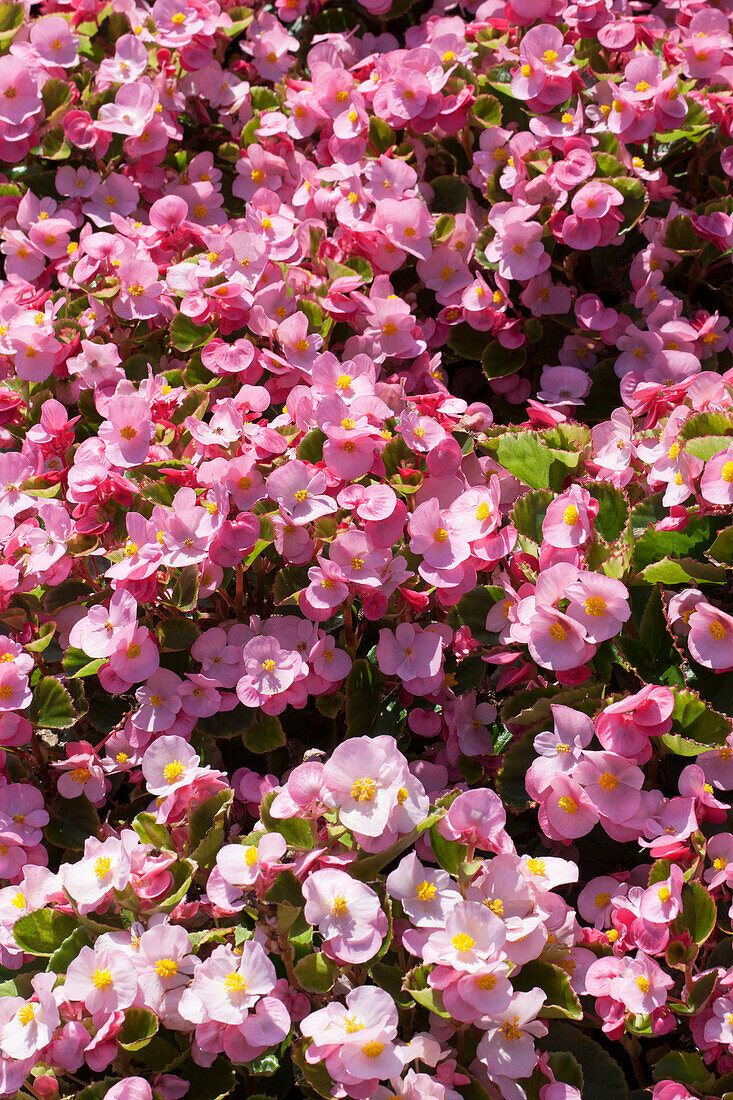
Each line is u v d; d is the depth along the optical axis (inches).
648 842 37.9
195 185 48.2
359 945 35.2
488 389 48.1
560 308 46.3
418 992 35.0
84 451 41.1
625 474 40.9
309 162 47.9
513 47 49.2
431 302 47.2
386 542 39.2
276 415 43.3
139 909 36.6
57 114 48.1
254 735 39.5
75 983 35.3
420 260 46.6
